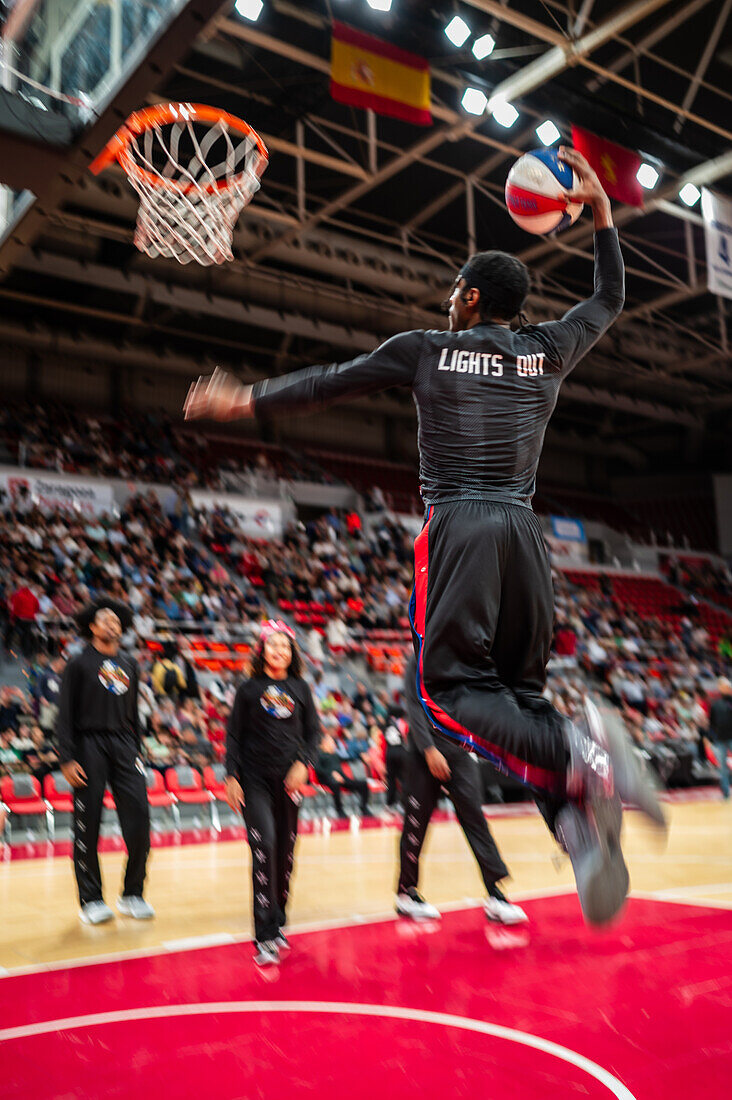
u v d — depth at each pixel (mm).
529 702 1885
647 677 21062
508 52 13312
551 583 2076
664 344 24875
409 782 5473
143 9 5180
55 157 5770
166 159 6754
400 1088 2729
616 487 33531
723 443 32031
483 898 6062
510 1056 2990
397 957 4434
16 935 5125
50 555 16469
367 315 22922
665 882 6570
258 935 4445
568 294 22031
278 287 21250
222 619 17281
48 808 9930
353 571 21516
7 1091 2756
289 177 18438
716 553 29891
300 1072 2881
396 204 19656
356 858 8391
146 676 13859
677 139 14469
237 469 24156
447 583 1973
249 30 12453
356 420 29938
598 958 4324
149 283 20203
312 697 5156
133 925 5387
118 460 22156
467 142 17156
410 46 12477
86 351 24438
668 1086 2697
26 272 21391
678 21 13797
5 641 14188
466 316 2229
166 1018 3492
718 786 16500
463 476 2062
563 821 1680
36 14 6191
